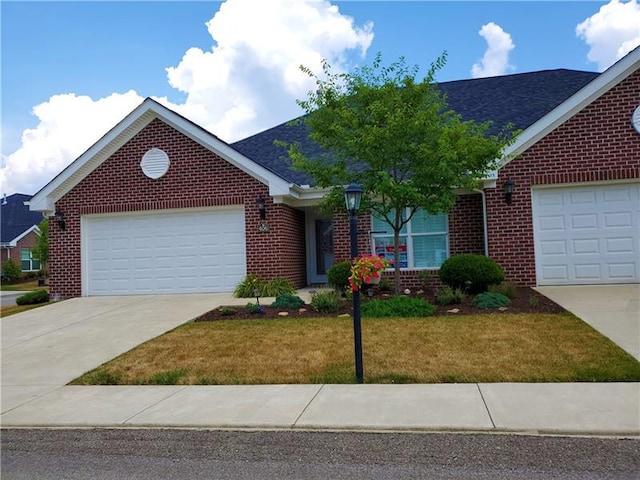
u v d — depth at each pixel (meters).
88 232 15.22
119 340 9.30
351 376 6.62
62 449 4.85
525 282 12.48
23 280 38.38
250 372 7.04
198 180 14.44
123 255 15.02
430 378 6.38
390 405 5.52
